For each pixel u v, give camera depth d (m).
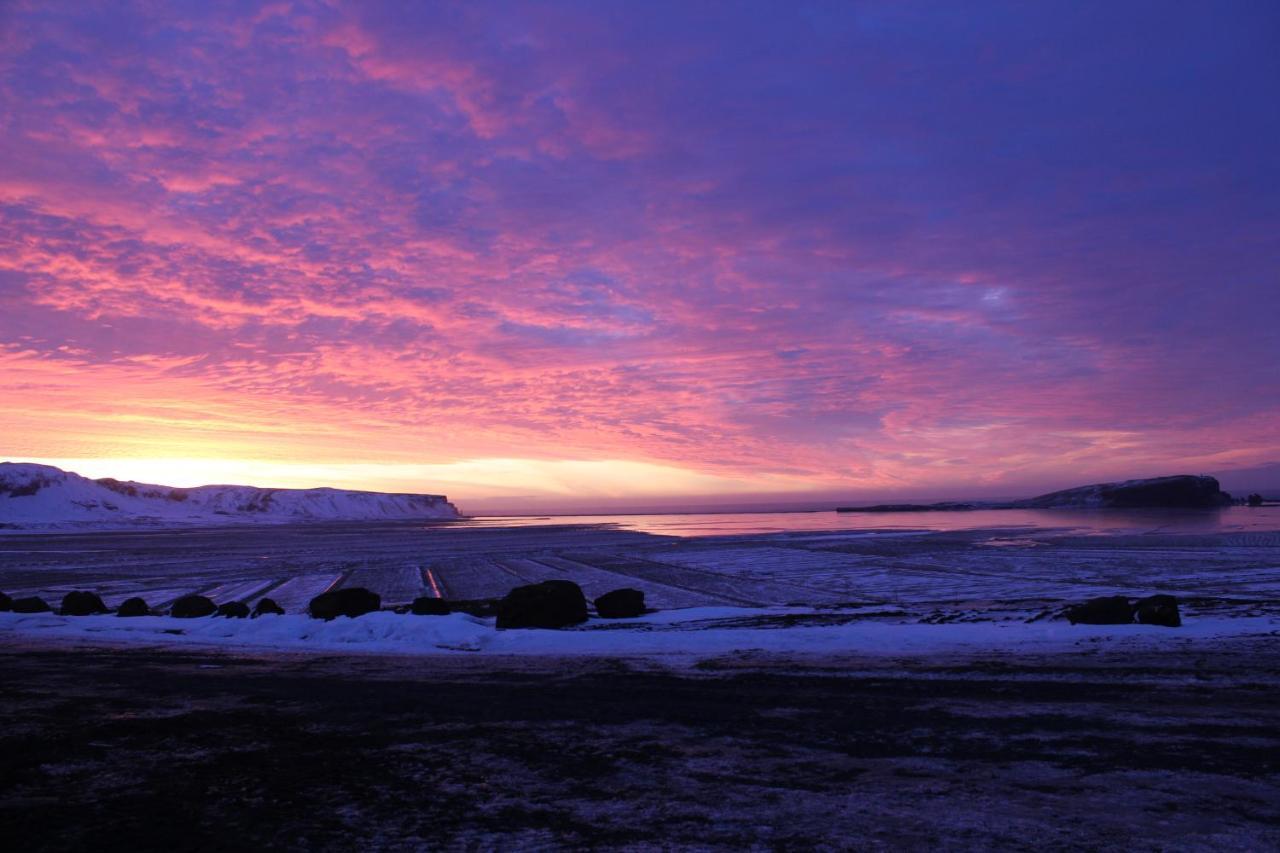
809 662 9.60
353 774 5.27
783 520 153.38
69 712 7.28
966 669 8.88
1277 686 7.73
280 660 10.75
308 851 3.92
